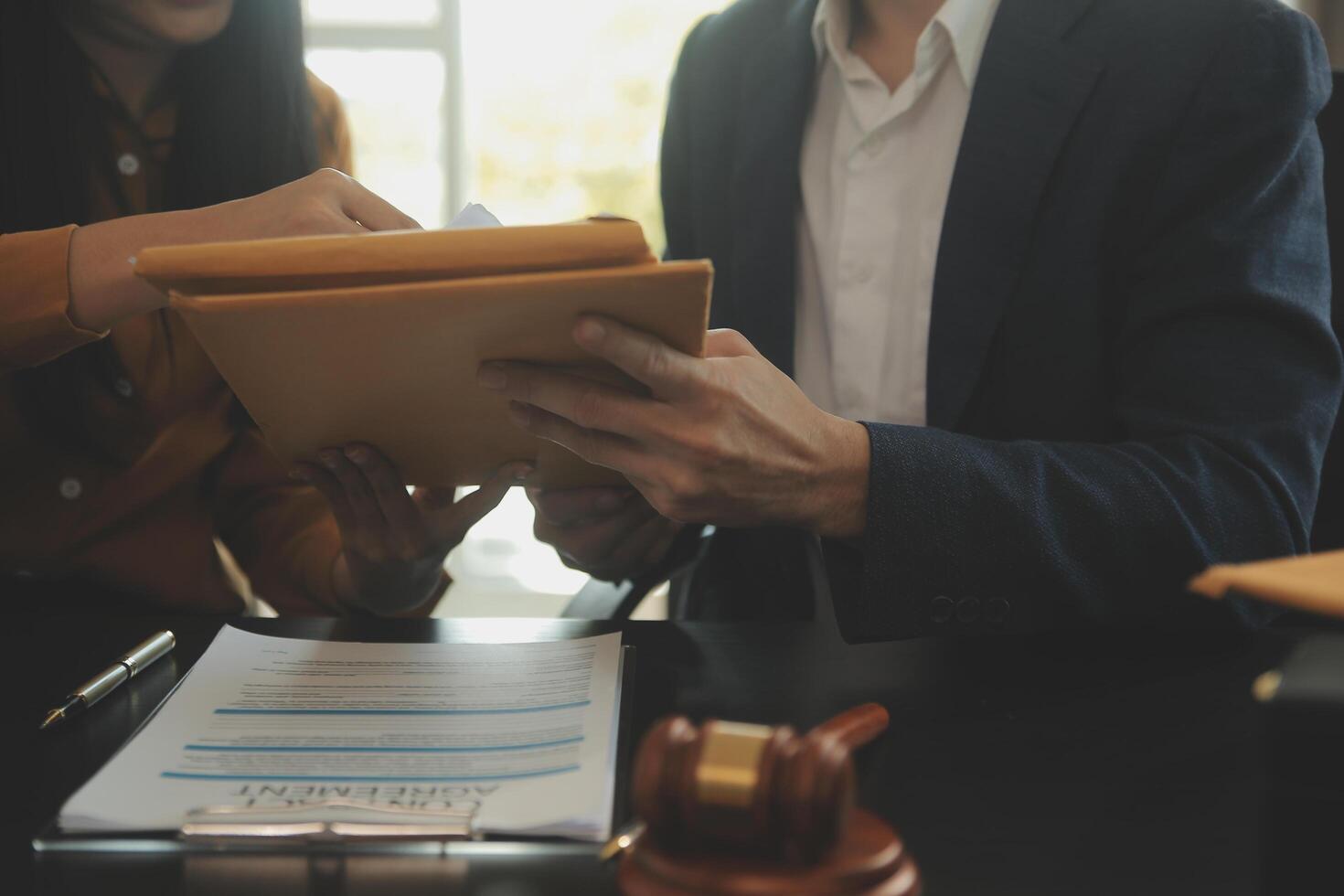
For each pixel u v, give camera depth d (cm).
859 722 64
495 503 100
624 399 71
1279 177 100
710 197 134
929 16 127
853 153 128
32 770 63
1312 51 104
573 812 54
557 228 58
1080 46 110
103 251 89
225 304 58
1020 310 110
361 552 105
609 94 449
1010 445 87
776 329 125
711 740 45
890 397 128
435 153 443
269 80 131
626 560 113
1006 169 109
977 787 60
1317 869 40
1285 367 94
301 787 58
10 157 121
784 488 79
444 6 433
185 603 131
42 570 126
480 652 81
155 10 120
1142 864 52
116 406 126
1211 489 86
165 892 49
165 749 63
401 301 58
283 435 86
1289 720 40
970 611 83
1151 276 104
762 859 45
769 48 132
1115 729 69
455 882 50
